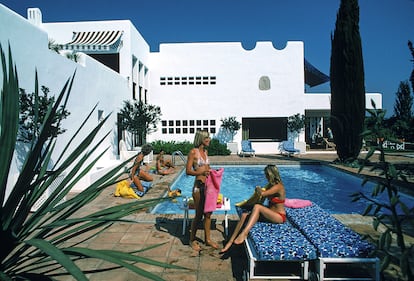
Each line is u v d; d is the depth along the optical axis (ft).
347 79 48.11
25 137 22.68
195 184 15.87
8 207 6.31
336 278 12.28
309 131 90.79
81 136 35.55
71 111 33.24
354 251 12.17
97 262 14.39
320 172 51.60
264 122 104.73
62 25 55.77
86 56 37.35
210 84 71.36
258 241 12.96
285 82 70.74
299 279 12.62
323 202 35.27
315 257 12.31
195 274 13.29
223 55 71.05
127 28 55.26
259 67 70.90
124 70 55.26
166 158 60.29
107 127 44.34
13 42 23.68
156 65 71.77
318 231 14.16
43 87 24.44
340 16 48.75
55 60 29.96
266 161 55.52
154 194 29.17
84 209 23.18
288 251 12.24
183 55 71.41
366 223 20.03
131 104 52.85
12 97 6.55
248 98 71.15
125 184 27.63
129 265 5.24
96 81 40.42
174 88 71.61
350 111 48.26
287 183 44.73
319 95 74.08
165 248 15.99
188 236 17.76
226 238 17.61
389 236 6.84
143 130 50.14
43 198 21.80
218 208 17.75
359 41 48.11
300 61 70.54
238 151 69.87
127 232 18.31
